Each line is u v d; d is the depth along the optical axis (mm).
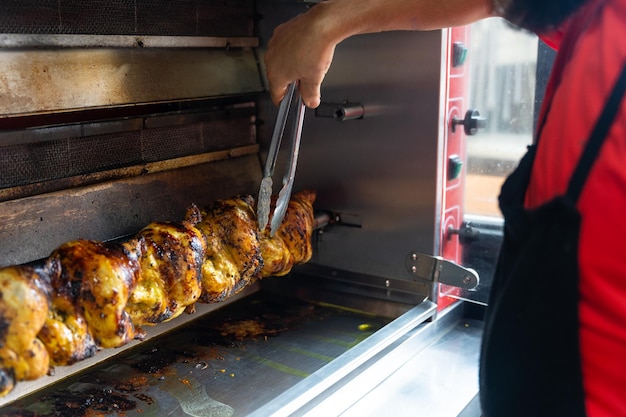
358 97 1813
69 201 1421
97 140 1476
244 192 1905
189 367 1533
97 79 1429
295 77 1322
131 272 1189
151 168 1611
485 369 982
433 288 1780
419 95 1707
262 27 1887
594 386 848
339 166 1894
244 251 1530
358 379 1454
